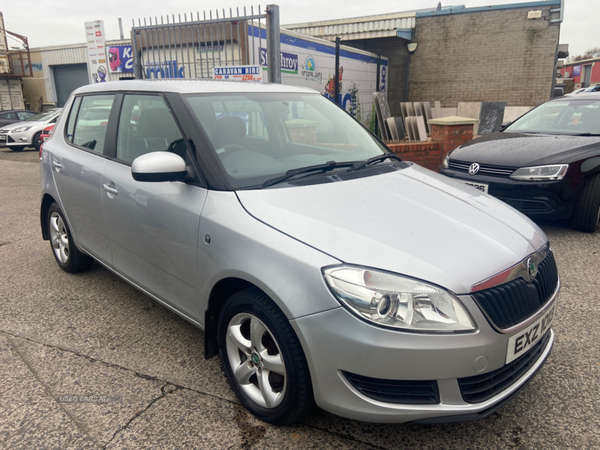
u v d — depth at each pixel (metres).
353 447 2.17
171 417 2.38
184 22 8.03
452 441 2.21
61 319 3.44
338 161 2.98
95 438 2.23
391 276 1.88
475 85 16.22
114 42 14.41
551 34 14.84
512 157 5.20
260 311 2.13
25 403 2.49
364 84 15.76
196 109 2.76
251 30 9.11
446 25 16.19
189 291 2.61
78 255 4.11
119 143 3.22
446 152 7.73
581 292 3.76
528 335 2.09
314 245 2.02
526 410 2.43
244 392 2.39
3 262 4.64
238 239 2.21
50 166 4.00
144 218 2.83
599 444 2.18
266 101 3.13
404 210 2.32
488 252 2.08
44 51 24.56
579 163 4.97
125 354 2.97
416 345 1.83
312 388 2.05
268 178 2.55
